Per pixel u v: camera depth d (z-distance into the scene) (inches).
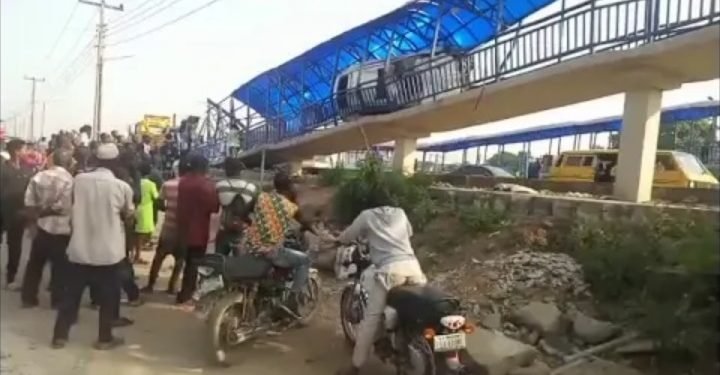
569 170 864.3
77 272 215.5
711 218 252.8
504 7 631.8
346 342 250.4
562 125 1174.3
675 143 943.0
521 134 1280.8
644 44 375.6
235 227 283.6
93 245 217.5
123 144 438.3
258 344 251.8
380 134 713.0
